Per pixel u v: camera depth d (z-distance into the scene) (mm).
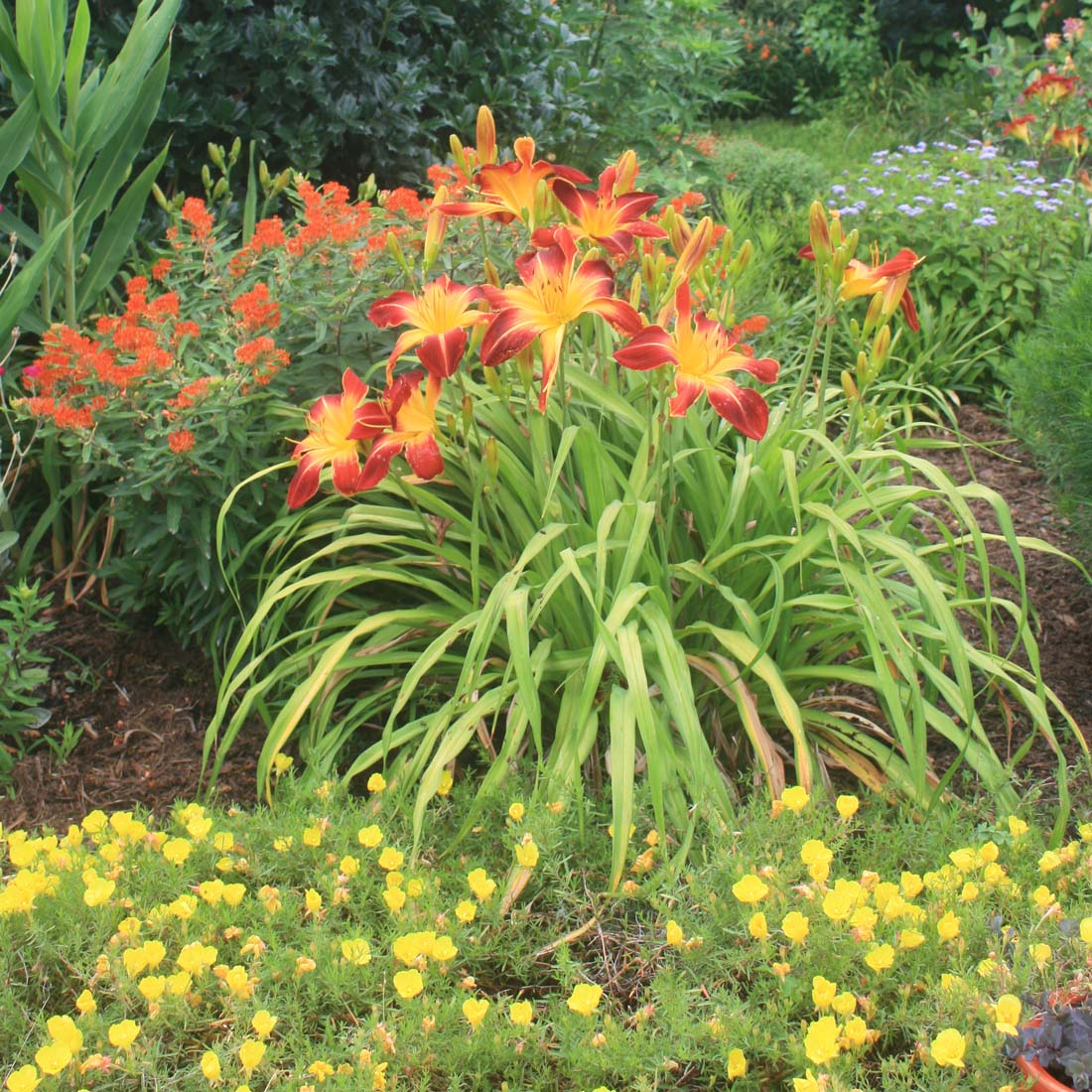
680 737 2811
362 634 3041
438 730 2633
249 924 2285
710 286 3287
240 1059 1916
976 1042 1908
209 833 2514
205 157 4586
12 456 3232
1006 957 2143
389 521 3043
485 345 2496
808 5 14289
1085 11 9023
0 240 4172
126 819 2432
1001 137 8477
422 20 4953
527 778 2680
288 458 3371
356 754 3113
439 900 2318
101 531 3650
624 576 2604
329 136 4664
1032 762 3162
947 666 3422
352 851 2461
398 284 3525
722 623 3018
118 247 3809
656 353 2479
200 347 3422
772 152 7719
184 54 4379
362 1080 1874
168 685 3365
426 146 5258
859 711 3213
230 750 3164
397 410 2600
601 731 2822
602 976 2252
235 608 3369
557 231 2543
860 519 3086
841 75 12852
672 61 6695
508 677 2477
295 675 3221
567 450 2637
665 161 6566
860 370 2855
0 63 3785
